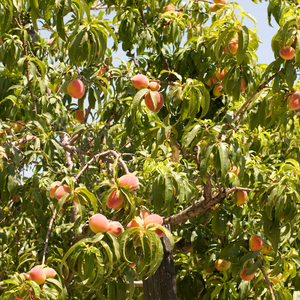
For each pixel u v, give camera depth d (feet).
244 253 9.45
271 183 8.44
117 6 13.09
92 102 9.20
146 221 5.61
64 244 11.43
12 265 12.39
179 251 13.34
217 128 8.10
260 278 9.39
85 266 5.21
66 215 13.34
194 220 11.93
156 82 7.64
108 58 11.98
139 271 6.07
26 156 10.92
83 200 6.45
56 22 7.22
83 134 12.12
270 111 9.63
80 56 7.75
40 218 12.21
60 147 10.03
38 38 14.11
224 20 8.29
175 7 14.39
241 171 7.91
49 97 11.02
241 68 9.26
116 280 6.80
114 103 12.09
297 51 7.53
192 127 8.11
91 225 5.40
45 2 6.94
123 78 11.25
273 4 10.09
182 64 12.53
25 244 13.05
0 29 8.20
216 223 9.82
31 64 9.43
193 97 7.23
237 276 10.18
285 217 7.61
